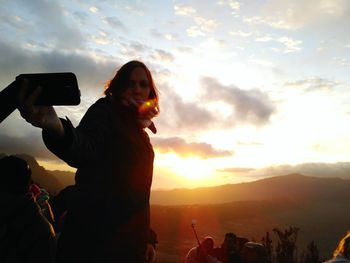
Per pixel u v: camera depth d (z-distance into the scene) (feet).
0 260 8.52
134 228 4.57
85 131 4.04
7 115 2.77
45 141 3.19
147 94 5.14
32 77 2.78
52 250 9.12
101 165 4.37
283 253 31.14
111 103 4.70
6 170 8.80
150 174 4.88
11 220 8.80
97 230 4.31
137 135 4.68
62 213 9.50
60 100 2.80
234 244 19.48
